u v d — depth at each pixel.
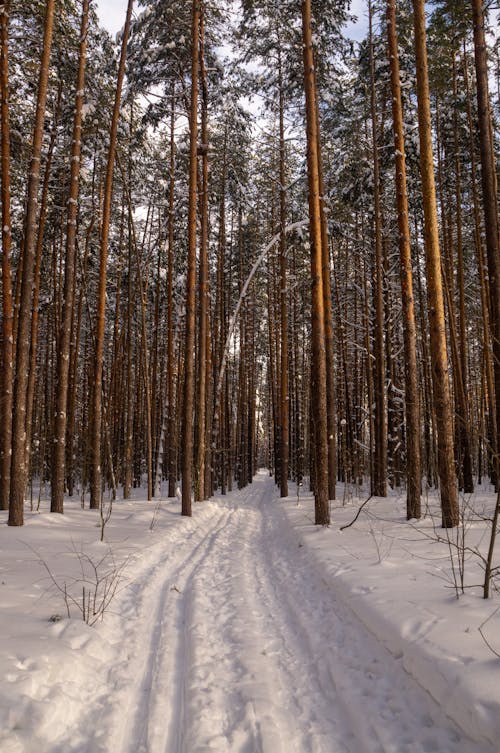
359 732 3.05
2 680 3.21
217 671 3.96
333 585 5.62
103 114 14.78
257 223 25.30
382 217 16.62
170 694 3.63
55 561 6.92
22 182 15.20
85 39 11.42
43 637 4.06
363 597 4.77
